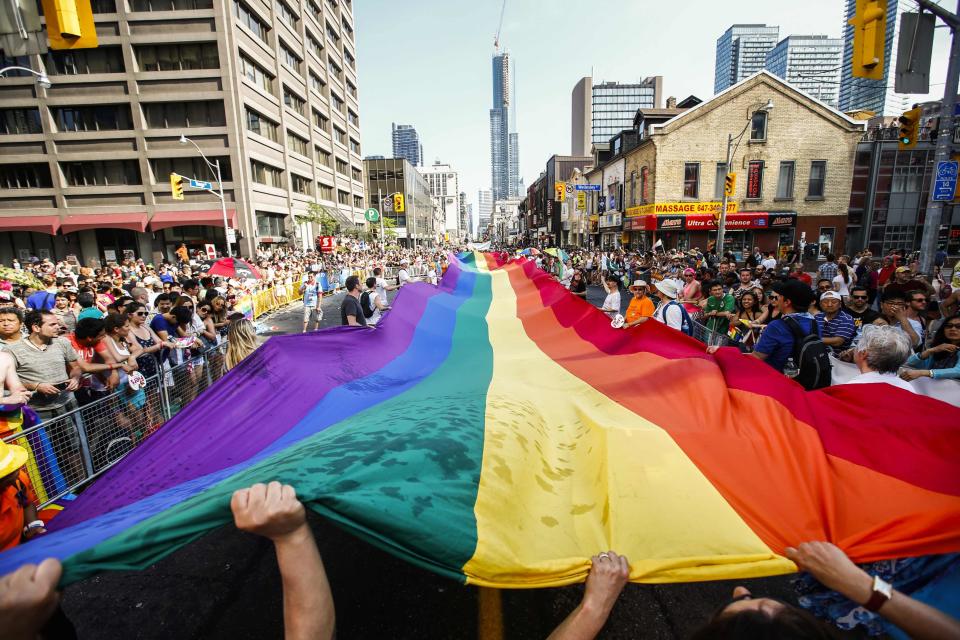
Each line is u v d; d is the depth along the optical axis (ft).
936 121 97.40
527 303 24.93
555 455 8.65
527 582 5.64
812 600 6.84
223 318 27.30
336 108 196.13
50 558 4.42
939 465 6.77
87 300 24.39
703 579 5.91
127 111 110.83
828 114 91.40
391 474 5.79
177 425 9.84
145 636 9.12
